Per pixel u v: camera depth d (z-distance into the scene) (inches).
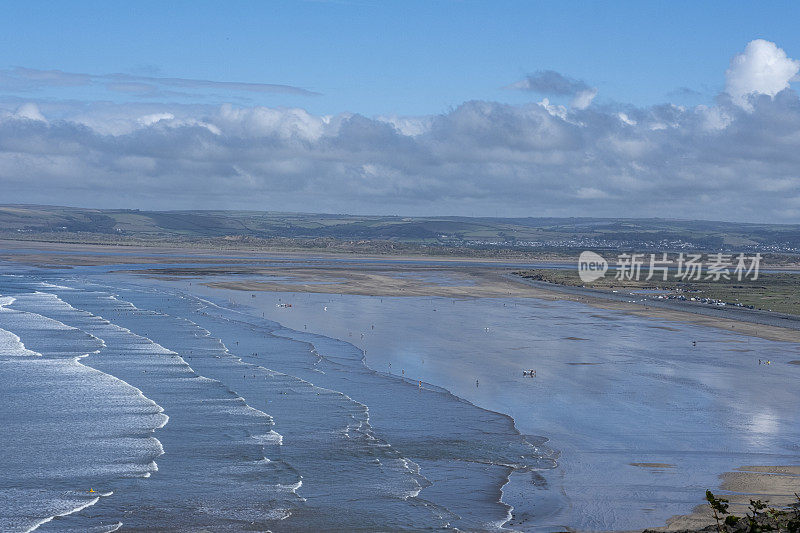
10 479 1521.9
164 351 2893.7
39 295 4943.4
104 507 1392.7
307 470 1600.6
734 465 1675.7
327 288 5994.1
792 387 2500.0
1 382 2321.6
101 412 2009.1
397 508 1403.8
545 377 2596.0
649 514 1376.7
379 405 2146.9
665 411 2149.4
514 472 1616.6
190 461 1643.7
